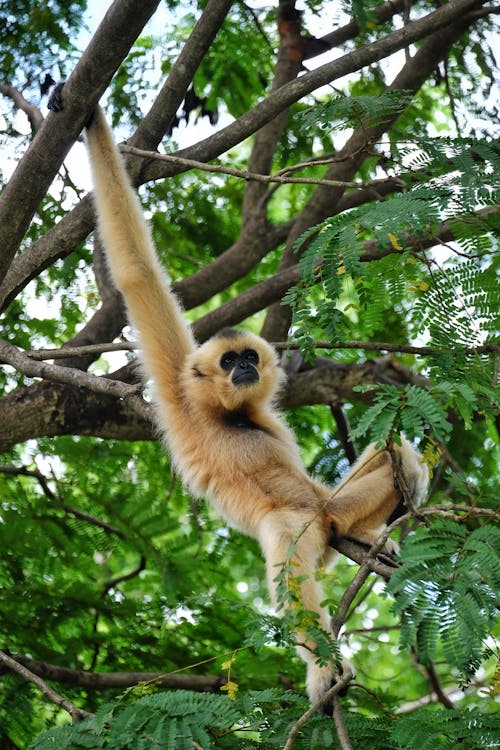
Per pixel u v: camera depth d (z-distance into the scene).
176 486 12.48
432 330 7.66
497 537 5.72
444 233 9.55
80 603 10.77
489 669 13.23
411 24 9.55
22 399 11.02
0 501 11.39
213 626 11.06
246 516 8.89
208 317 12.16
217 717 6.04
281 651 11.29
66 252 9.77
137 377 11.62
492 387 7.27
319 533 8.38
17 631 10.68
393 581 5.55
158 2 7.67
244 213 13.20
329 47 11.87
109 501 11.22
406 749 5.90
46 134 8.32
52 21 11.94
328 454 11.86
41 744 6.20
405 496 6.37
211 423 9.41
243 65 12.41
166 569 10.84
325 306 7.15
